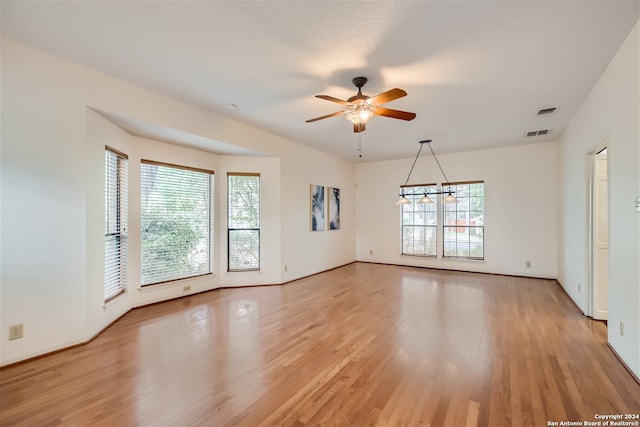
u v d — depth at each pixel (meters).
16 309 2.61
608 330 2.93
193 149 4.80
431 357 2.73
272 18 2.20
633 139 2.35
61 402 2.08
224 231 5.29
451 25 2.26
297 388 2.26
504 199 6.24
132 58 2.80
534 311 4.02
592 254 3.75
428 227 7.15
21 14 2.18
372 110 3.07
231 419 1.92
